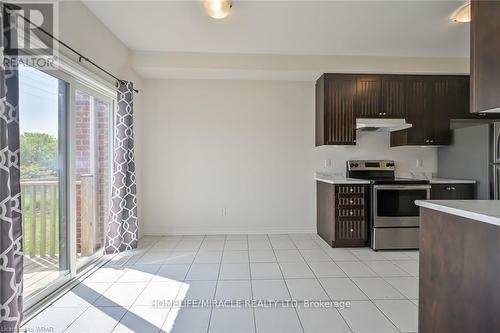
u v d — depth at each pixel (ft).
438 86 12.59
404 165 13.79
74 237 8.21
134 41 10.66
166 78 13.25
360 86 12.37
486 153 11.27
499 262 4.04
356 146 13.74
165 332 5.89
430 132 12.60
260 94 13.64
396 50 11.41
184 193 13.60
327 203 12.26
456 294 4.82
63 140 7.86
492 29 4.58
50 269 7.44
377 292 7.65
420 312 5.78
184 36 10.19
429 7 8.16
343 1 7.89
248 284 8.13
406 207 11.40
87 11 8.40
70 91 7.96
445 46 11.02
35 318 6.32
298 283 8.21
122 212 10.79
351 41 10.56
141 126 13.21
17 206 5.45
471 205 5.08
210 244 12.01
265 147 13.69
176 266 9.49
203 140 13.56
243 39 10.44
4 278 5.04
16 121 5.40
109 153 10.76
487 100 4.68
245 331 5.92
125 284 8.10
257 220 13.71
